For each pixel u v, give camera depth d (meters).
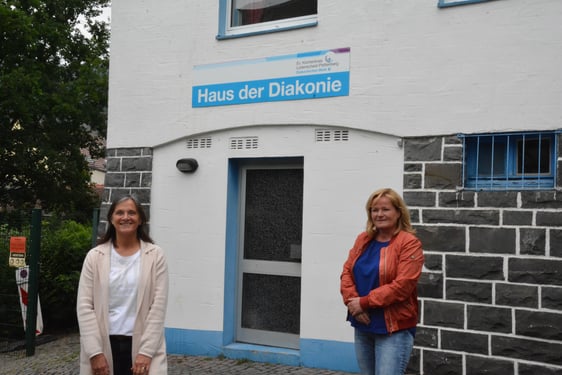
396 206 3.86
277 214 6.48
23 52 21.12
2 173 21.91
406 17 5.68
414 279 3.65
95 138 24.61
